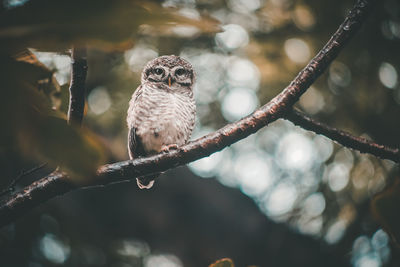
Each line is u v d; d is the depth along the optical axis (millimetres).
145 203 11133
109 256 8570
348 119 8273
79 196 10750
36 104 926
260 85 8281
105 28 811
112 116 7836
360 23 2930
